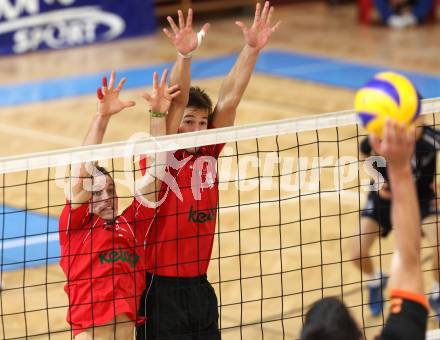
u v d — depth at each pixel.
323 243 17.59
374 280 13.58
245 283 15.80
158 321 10.69
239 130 10.28
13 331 13.98
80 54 37.16
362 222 14.91
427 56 36.75
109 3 39.34
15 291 15.40
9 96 30.25
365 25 44.31
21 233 17.95
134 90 31.00
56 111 28.28
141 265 10.63
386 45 39.28
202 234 10.77
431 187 14.56
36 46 37.38
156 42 39.62
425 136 14.32
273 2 49.47
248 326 14.22
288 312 14.73
